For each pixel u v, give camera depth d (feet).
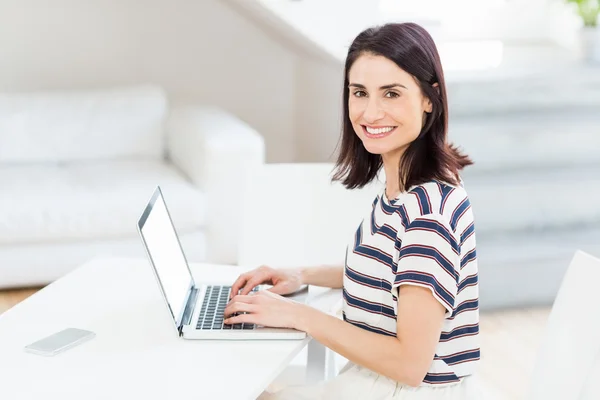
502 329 12.83
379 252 6.48
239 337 6.56
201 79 18.70
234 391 5.83
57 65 17.76
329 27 14.52
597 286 6.34
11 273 13.47
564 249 13.48
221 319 6.86
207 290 7.54
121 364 6.19
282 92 19.17
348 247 7.02
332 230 9.70
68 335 6.61
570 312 6.50
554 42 17.69
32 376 6.01
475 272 6.53
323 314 6.51
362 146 7.16
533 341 12.39
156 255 6.66
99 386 5.88
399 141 6.40
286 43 17.84
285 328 6.66
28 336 6.67
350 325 6.42
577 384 6.31
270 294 6.81
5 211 13.17
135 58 18.20
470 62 15.14
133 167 15.39
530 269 13.46
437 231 6.13
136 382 5.93
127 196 13.70
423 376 6.21
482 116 14.02
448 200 6.31
